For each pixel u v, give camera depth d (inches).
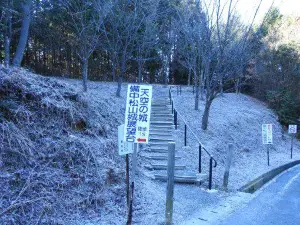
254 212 227.1
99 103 375.2
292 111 897.5
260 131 669.3
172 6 652.1
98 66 869.8
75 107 271.9
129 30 540.1
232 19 454.3
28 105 228.8
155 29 632.4
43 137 215.5
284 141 769.6
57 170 197.0
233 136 558.3
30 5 457.1
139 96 172.6
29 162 188.2
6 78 225.9
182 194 260.1
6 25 428.1
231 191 285.4
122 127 188.2
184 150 392.5
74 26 585.3
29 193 168.7
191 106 632.4
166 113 516.4
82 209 183.6
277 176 421.7
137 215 198.8
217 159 407.5
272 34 945.5
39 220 157.6
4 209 151.0
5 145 186.1
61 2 563.8
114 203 203.2
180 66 983.0
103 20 538.6
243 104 863.1
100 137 276.2
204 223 198.4
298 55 914.7
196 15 506.3
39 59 748.6
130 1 571.5
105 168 227.0
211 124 555.2
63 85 288.7
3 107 208.8
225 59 469.4
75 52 739.4
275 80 941.8
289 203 257.4
